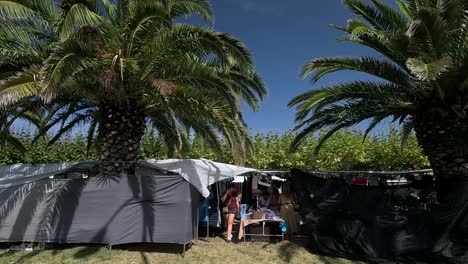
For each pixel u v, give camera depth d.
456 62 7.55
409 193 8.20
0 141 11.34
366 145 18.39
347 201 8.65
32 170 9.44
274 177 12.14
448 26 7.36
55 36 8.14
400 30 8.38
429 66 6.31
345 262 7.95
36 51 7.84
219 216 10.65
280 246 9.18
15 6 7.02
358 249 8.25
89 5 7.35
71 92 8.66
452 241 7.48
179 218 8.37
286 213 10.20
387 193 8.36
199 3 8.08
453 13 7.36
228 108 8.30
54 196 8.83
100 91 8.40
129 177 8.62
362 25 7.76
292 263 7.87
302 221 9.51
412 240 7.84
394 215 8.15
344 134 18.75
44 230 8.69
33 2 7.61
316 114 9.62
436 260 7.47
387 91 8.60
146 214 8.45
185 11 8.27
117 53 7.61
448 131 8.24
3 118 8.94
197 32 7.30
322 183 9.00
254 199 11.38
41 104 9.09
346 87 8.91
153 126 12.75
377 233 8.18
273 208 11.04
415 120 9.02
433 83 7.99
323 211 8.78
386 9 8.61
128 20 7.38
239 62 7.54
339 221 8.58
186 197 8.47
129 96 8.61
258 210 10.15
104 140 8.90
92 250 8.36
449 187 7.81
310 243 9.07
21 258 7.97
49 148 17.98
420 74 6.21
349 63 8.73
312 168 18.09
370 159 18.06
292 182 9.82
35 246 8.77
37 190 8.95
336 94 9.04
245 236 9.98
